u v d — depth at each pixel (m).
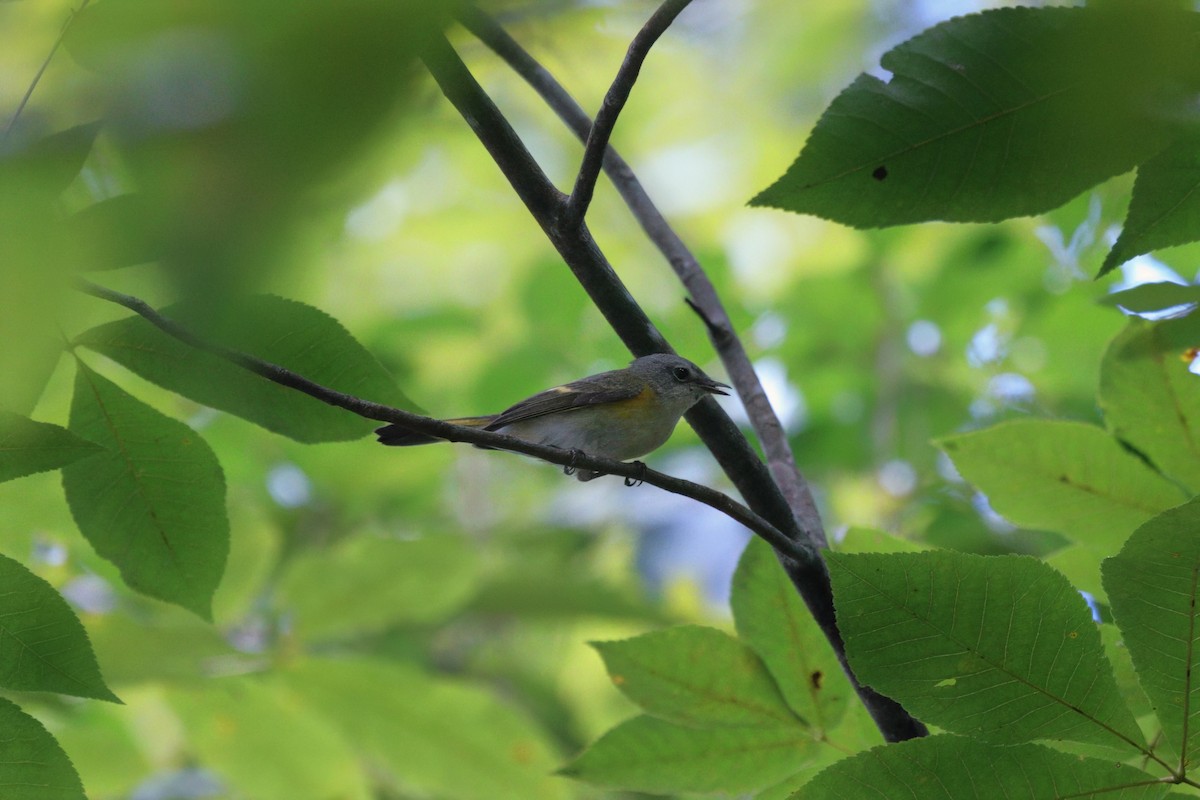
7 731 5.58
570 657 9.22
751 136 10.95
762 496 5.66
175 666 5.84
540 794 5.88
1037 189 5.55
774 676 5.65
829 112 5.55
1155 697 5.54
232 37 3.05
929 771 5.55
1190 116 5.46
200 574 5.64
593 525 9.36
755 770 5.65
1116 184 5.99
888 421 7.93
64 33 3.79
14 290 3.57
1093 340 7.19
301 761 5.88
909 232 8.36
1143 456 5.66
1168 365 5.64
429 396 8.93
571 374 8.23
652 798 6.13
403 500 9.09
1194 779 5.54
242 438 7.30
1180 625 5.53
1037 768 5.54
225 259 3.12
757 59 10.52
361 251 10.41
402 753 5.88
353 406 5.61
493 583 6.86
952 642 5.54
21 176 3.76
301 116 3.04
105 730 5.97
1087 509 5.66
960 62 5.54
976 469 5.67
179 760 6.32
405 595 5.87
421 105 3.21
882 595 5.54
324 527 7.77
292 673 5.86
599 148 5.61
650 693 5.65
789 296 8.62
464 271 11.00
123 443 5.62
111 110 3.12
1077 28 4.96
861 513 7.68
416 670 5.87
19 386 5.54
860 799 5.55
